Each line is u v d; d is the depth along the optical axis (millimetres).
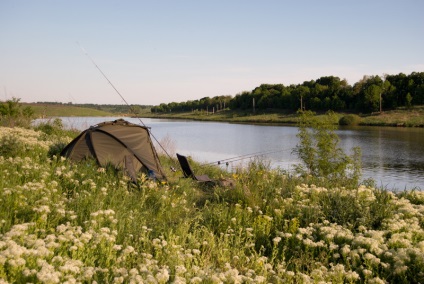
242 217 7457
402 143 35625
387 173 21062
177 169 13453
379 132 48500
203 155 28297
